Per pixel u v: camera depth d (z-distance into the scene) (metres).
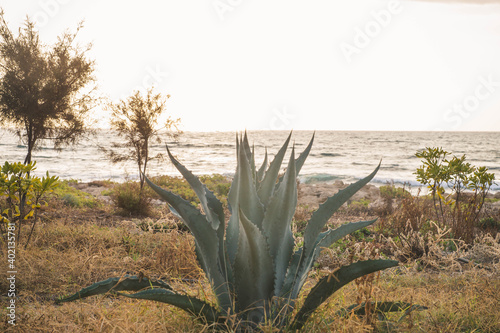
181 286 4.49
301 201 19.75
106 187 25.72
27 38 10.11
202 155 72.31
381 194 21.30
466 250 8.50
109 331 3.08
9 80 9.84
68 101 10.86
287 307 3.14
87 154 62.31
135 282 3.13
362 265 2.84
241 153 3.08
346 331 3.00
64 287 5.00
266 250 2.95
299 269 3.14
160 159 15.17
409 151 85.31
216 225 3.33
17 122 10.40
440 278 5.86
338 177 39.38
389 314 3.82
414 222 10.08
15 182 6.31
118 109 14.29
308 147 3.43
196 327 3.33
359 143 114.44
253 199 3.16
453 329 3.70
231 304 3.17
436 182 9.97
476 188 9.84
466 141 127.81
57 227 8.30
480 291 4.66
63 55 10.45
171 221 8.71
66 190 19.48
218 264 3.23
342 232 3.42
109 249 6.72
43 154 60.38
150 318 3.44
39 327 3.36
